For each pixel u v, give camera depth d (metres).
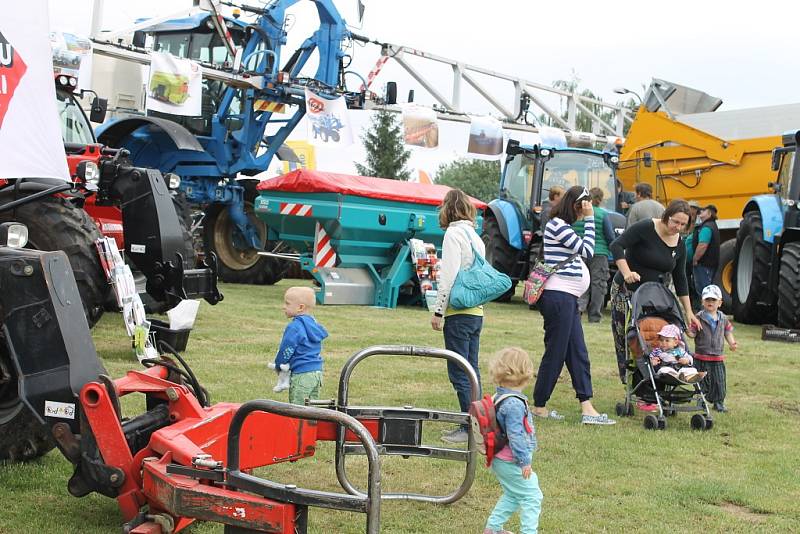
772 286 13.70
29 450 5.08
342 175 14.43
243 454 4.37
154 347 8.20
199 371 7.94
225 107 16.36
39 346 4.13
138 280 9.64
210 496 3.61
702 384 7.80
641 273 7.77
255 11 16.03
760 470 5.95
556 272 7.04
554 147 16.42
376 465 3.42
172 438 3.98
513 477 4.35
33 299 4.13
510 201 16.78
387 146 55.25
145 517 3.90
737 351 11.28
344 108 16.03
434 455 4.96
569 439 6.59
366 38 16.89
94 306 7.90
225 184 16.70
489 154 19.33
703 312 7.80
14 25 4.84
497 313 14.61
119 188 8.22
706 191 17.86
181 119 16.61
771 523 4.95
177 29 16.97
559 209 7.13
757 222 14.18
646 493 5.35
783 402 8.28
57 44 12.69
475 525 4.71
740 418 7.53
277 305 13.29
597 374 9.33
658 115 18.86
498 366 4.38
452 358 5.04
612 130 23.97
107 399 3.99
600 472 5.76
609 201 16.45
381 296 14.39
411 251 14.48
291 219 14.41
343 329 11.27
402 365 8.98
